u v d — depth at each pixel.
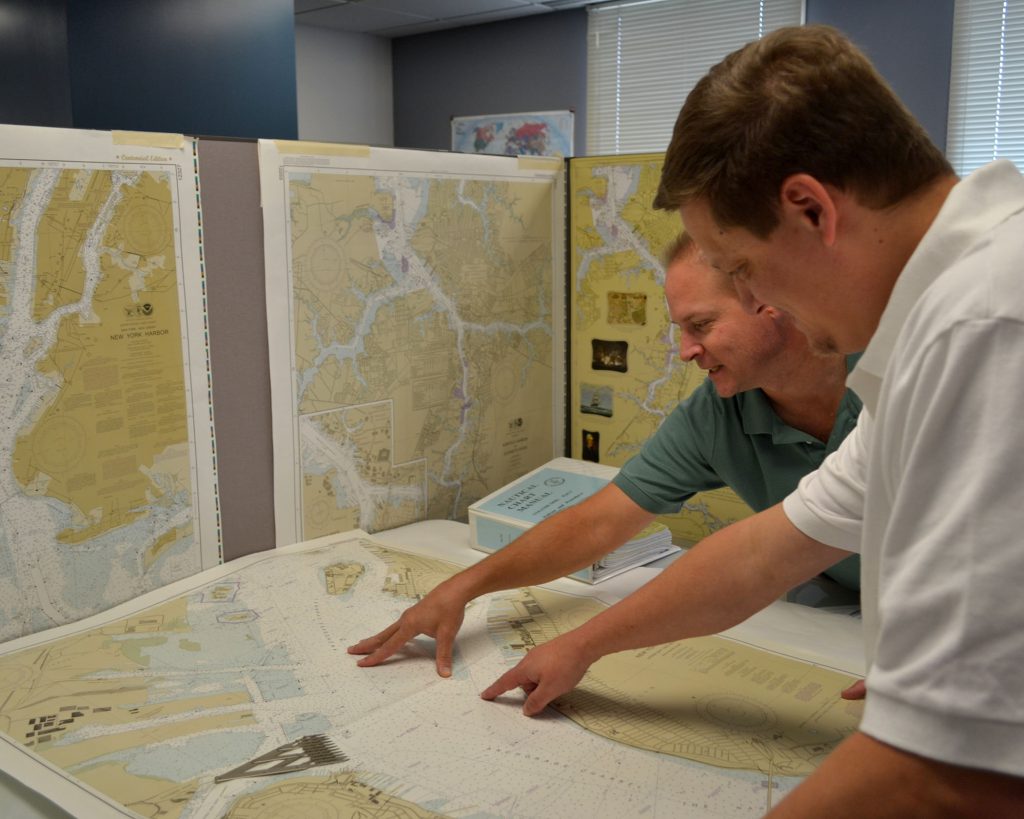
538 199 1.47
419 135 6.07
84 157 0.94
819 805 0.41
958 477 0.39
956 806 0.38
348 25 5.57
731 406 1.04
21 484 0.93
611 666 0.89
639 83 5.01
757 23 4.53
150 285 1.02
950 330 0.40
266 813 0.65
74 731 0.77
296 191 1.14
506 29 5.47
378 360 1.28
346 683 0.86
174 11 2.87
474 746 0.74
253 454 1.16
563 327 1.56
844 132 0.45
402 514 1.35
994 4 3.85
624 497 1.04
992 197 0.45
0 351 0.90
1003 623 0.37
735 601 0.79
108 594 1.02
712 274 0.93
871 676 0.42
